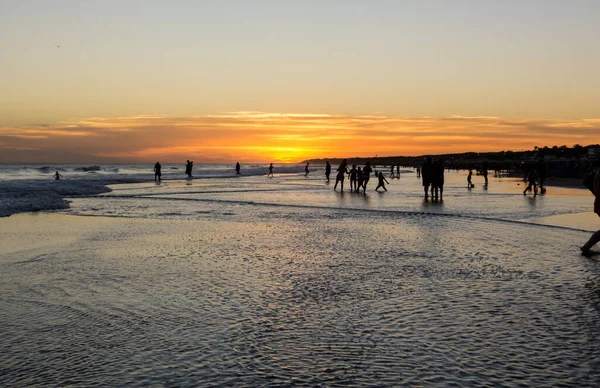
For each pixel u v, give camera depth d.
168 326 6.36
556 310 6.96
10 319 6.65
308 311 6.97
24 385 4.73
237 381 4.80
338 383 4.74
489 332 6.11
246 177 72.88
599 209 11.62
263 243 12.68
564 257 10.70
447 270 9.49
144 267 9.78
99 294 7.83
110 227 15.85
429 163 28.09
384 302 7.40
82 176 73.12
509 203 24.55
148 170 130.12
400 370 5.04
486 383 4.73
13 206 21.17
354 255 11.03
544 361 5.24
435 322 6.49
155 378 4.87
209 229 15.38
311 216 19.12
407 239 13.27
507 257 10.72
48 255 11.01
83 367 5.14
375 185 47.59
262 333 6.11
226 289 8.12
